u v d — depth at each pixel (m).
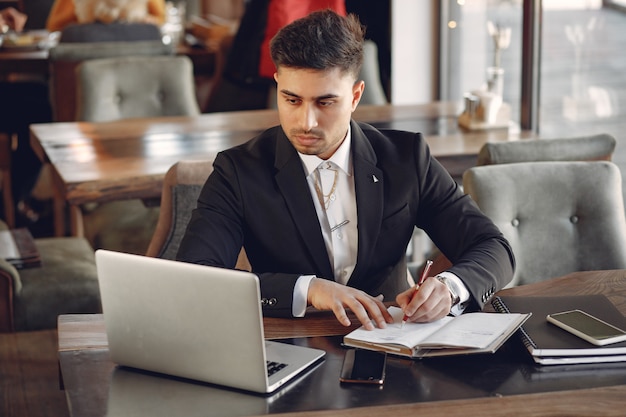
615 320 2.00
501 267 2.20
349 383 1.76
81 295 3.33
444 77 5.78
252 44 5.18
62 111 5.25
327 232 2.29
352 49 2.00
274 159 2.29
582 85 4.22
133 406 1.68
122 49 5.23
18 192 5.95
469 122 4.05
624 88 3.90
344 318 1.98
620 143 4.02
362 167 2.28
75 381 1.79
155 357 1.80
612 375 1.78
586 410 1.65
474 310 2.11
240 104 5.80
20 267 3.39
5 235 3.62
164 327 1.76
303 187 2.25
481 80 5.25
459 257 2.31
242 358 1.71
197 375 1.76
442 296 2.00
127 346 1.82
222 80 5.82
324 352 1.89
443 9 5.68
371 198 2.28
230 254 2.23
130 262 1.75
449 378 1.78
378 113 4.39
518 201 2.82
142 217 4.05
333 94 2.00
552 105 4.46
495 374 1.79
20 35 6.58
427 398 1.69
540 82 4.52
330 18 2.01
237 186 2.26
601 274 2.44
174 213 2.81
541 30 4.45
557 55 4.36
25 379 2.48
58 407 2.33
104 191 3.36
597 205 2.84
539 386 1.74
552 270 2.83
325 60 1.97
